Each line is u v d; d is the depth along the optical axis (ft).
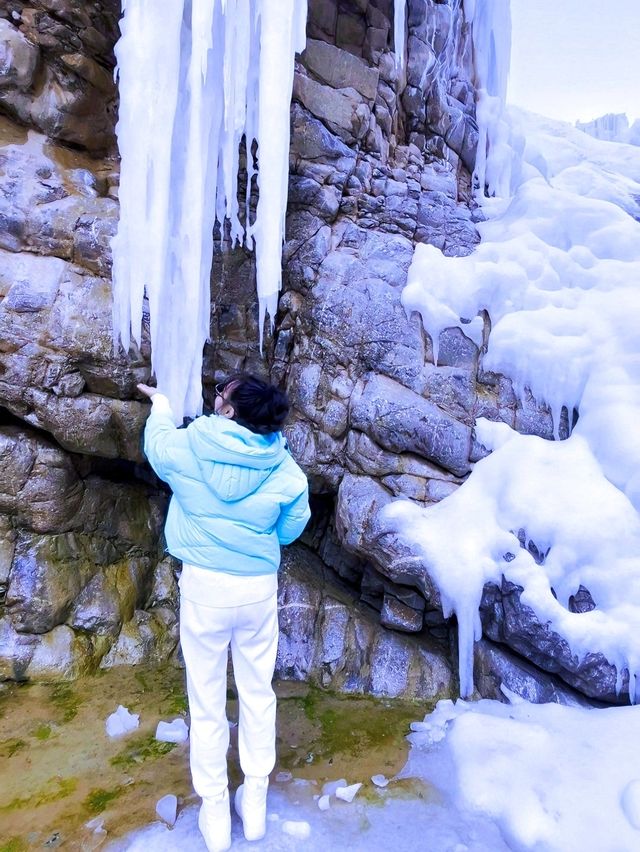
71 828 6.32
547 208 13.83
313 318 11.31
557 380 10.81
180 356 9.51
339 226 12.39
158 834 6.22
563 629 8.42
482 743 7.62
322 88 12.91
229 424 5.41
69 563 10.45
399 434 10.20
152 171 8.57
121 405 10.18
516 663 9.12
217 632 5.51
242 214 11.87
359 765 7.56
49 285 9.64
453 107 16.07
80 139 11.49
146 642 10.55
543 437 10.85
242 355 11.82
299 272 11.80
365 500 10.12
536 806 6.42
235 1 8.36
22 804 6.69
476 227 14.11
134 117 8.25
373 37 14.11
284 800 6.81
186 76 8.93
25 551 10.09
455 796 6.89
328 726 8.54
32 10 10.62
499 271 11.41
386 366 10.81
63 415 9.82
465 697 9.15
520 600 8.73
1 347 9.40
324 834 6.25
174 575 11.71
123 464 11.96
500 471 9.95
